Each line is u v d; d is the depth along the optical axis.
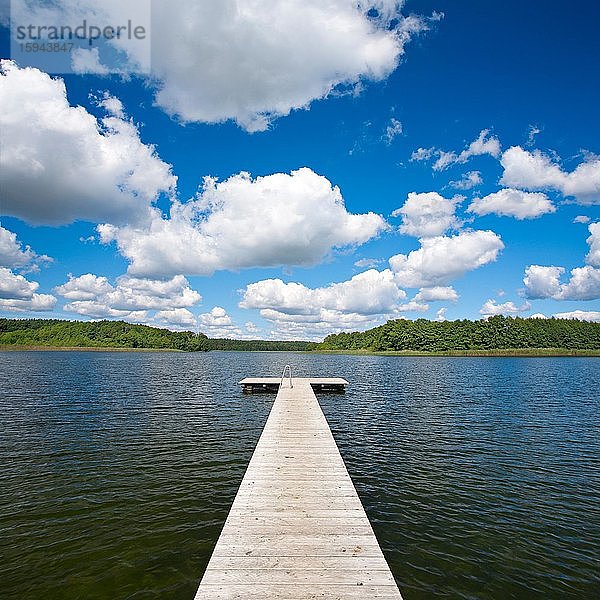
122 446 17.31
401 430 20.70
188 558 8.82
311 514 8.57
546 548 9.43
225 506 11.43
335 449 13.61
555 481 13.53
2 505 11.37
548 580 8.25
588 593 7.89
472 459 15.85
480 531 10.16
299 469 11.50
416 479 13.66
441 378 50.84
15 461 15.22
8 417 23.22
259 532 7.76
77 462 15.15
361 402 30.12
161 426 21.09
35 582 7.95
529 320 168.75
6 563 8.59
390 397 32.88
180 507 11.34
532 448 17.42
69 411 25.22
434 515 11.02
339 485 10.26
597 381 46.84
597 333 156.25
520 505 11.67
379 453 16.62
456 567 8.65
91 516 10.75
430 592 7.82
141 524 10.33
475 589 7.94
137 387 38.53
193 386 39.88
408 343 162.00
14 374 51.19
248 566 6.61
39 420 22.42
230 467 14.72
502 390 37.84
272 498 9.42
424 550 9.29
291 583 6.16
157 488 12.67
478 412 25.86
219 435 19.30
